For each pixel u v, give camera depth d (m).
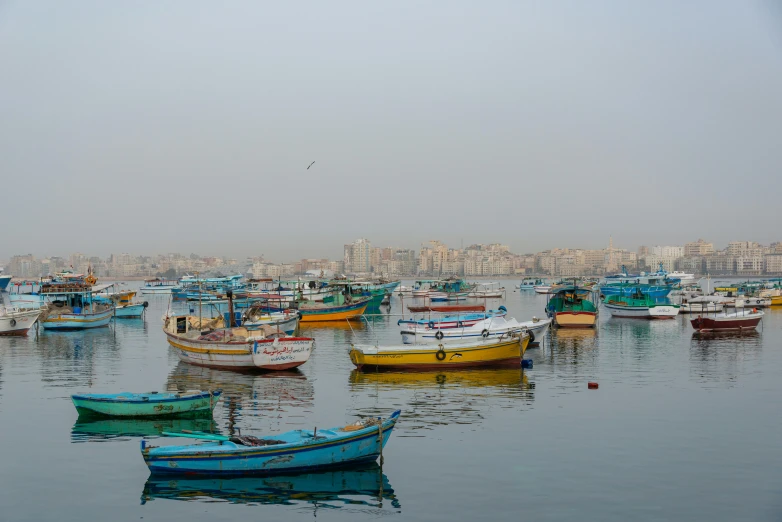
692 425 28.05
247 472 21.91
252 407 31.56
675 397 33.75
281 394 34.69
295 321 61.31
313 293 92.62
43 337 64.56
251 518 19.11
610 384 37.44
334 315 80.44
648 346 55.12
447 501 20.11
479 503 19.95
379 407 31.50
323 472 22.50
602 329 70.00
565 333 65.88
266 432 27.06
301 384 37.62
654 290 97.06
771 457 23.81
